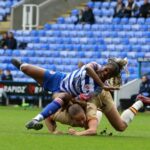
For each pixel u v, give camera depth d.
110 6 89.75
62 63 82.19
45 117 31.59
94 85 32.09
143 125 45.66
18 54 84.94
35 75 32.81
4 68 83.12
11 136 30.78
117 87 32.12
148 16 85.19
